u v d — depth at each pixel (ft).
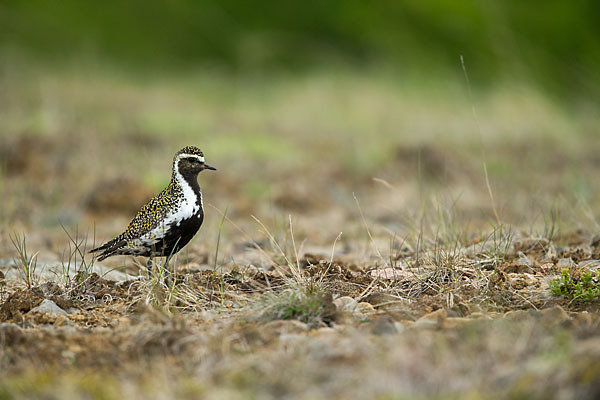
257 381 18.11
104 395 17.75
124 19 119.85
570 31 92.27
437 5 100.63
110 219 47.37
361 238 40.70
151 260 30.09
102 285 28.58
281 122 78.07
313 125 76.59
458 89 85.30
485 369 17.93
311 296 24.66
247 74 102.68
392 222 45.24
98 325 24.13
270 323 22.88
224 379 18.42
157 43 120.37
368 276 29.30
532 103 72.79
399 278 28.66
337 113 79.51
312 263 32.94
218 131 72.02
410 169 59.26
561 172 55.77
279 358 19.31
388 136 68.85
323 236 42.27
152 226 29.58
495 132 67.97
